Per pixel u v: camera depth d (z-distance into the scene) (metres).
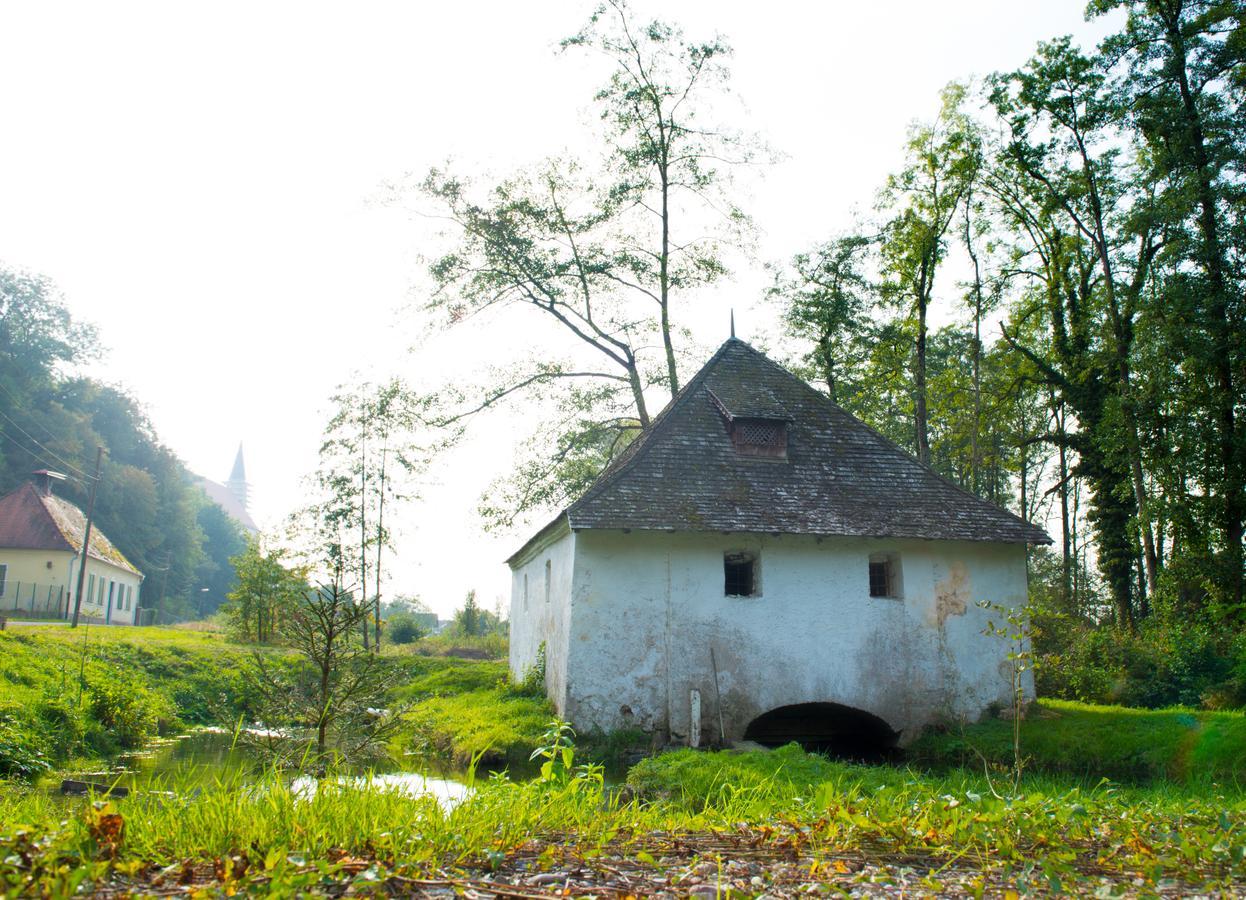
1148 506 25.39
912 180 31.72
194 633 33.97
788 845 5.77
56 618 44.41
